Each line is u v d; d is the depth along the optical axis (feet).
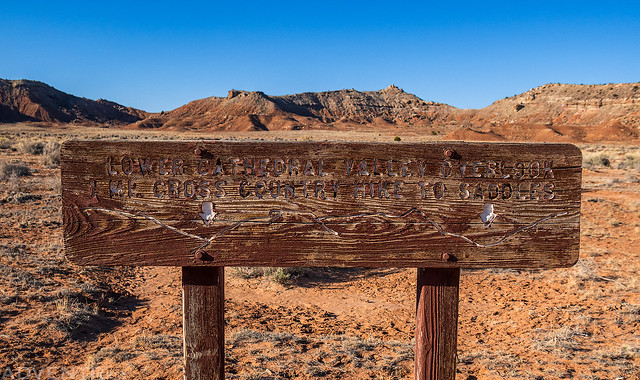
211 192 9.46
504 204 9.50
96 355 17.47
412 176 9.46
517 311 24.68
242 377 15.60
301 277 31.65
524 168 9.46
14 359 16.60
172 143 9.39
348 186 9.47
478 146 9.43
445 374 9.87
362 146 9.43
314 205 9.48
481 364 17.62
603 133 369.71
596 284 28.96
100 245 9.47
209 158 9.42
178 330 21.06
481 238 9.54
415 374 10.17
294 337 20.40
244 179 9.45
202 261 9.50
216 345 9.75
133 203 9.43
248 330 20.99
